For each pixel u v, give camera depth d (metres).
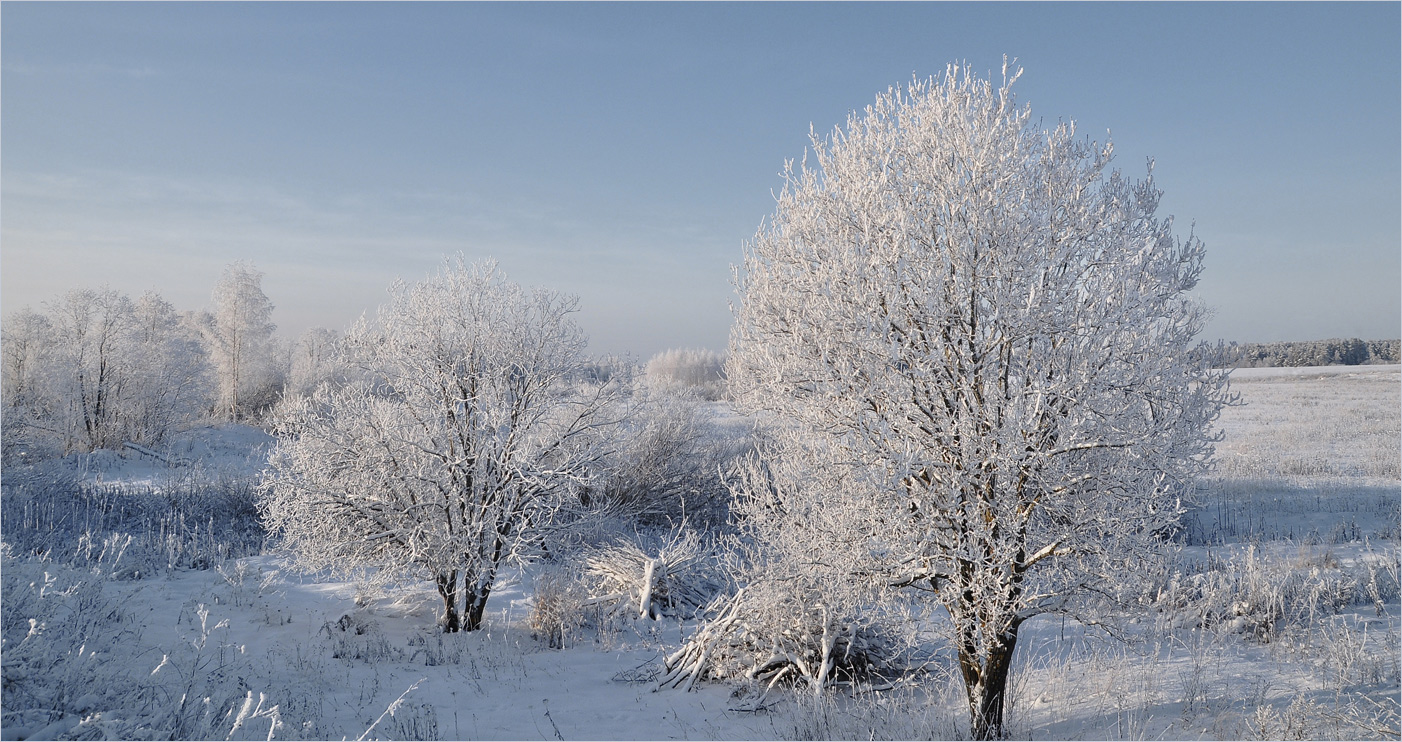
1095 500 5.10
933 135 5.46
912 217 5.38
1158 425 4.93
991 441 4.97
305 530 8.59
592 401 9.35
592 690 7.05
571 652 8.34
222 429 29.98
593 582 10.70
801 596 6.41
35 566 6.61
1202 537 12.48
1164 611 8.28
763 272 6.03
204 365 31.31
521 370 8.98
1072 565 5.23
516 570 11.67
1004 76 5.52
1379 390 47.25
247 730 4.98
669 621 9.61
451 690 6.89
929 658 7.30
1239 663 6.74
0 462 15.45
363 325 8.93
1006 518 5.09
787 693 6.74
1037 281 5.15
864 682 6.86
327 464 8.59
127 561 10.62
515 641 8.61
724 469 15.20
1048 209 5.29
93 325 26.19
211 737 4.56
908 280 5.28
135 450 23.47
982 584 5.17
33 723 4.30
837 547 5.58
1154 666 6.75
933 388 5.14
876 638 7.10
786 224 6.07
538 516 9.01
